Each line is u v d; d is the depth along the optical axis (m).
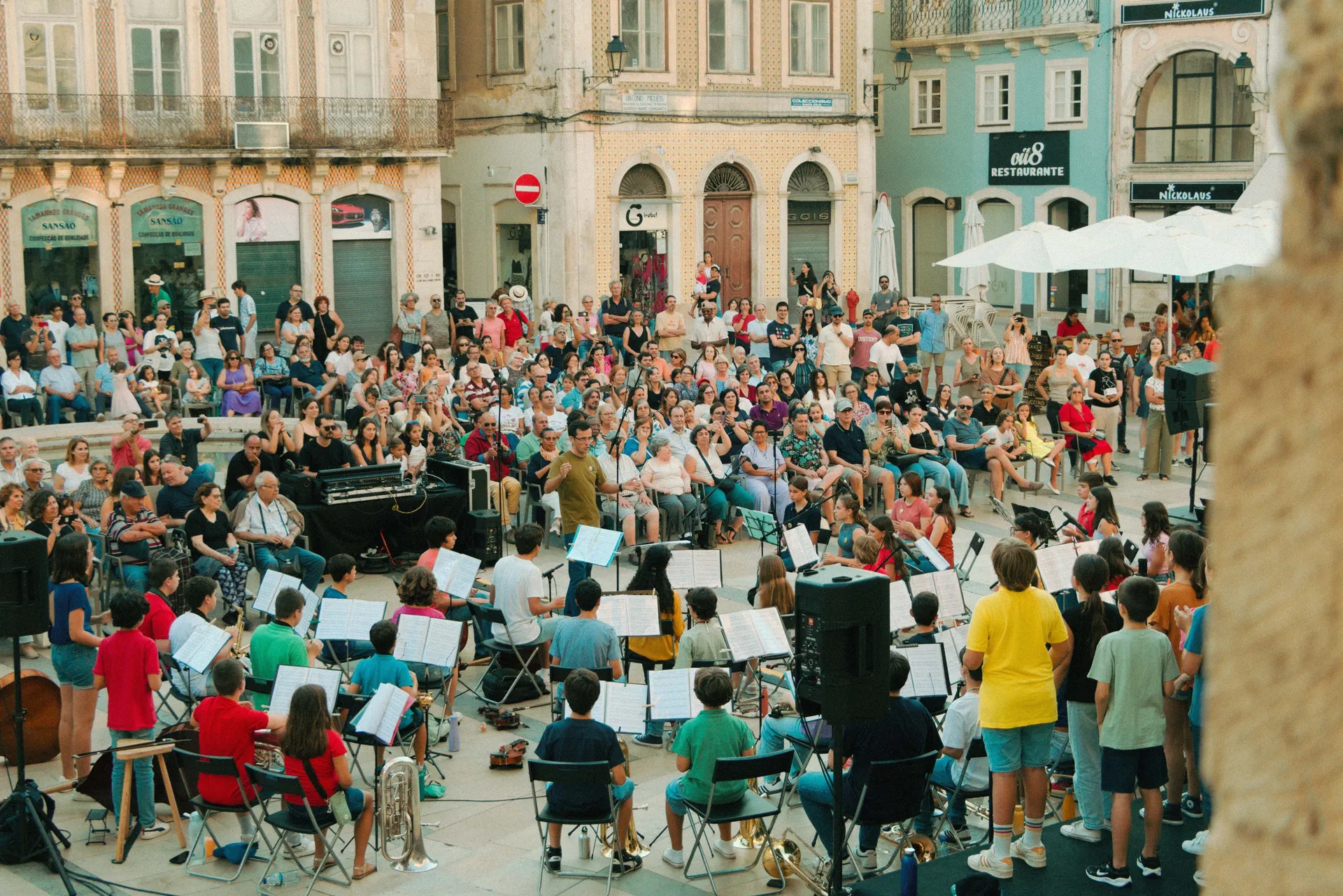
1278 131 1.08
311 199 29.83
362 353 22.95
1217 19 35.28
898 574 13.54
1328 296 1.04
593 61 32.84
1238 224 21.48
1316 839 1.05
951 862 8.80
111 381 22.52
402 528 17.31
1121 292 37.81
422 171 31.17
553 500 17.69
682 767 9.23
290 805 9.27
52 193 26.92
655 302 34.72
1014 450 20.34
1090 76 38.00
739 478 18.89
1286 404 1.06
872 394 21.89
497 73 33.97
